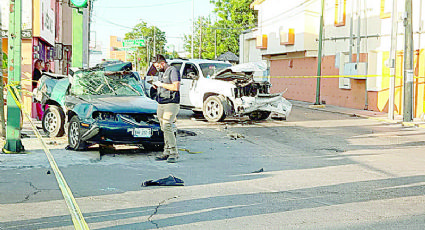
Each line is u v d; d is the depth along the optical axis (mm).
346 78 24594
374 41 22484
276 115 16453
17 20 8766
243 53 40125
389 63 17781
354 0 23953
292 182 7301
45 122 11234
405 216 5488
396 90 20891
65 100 10273
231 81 15320
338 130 14508
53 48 20234
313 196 6410
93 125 9016
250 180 7414
